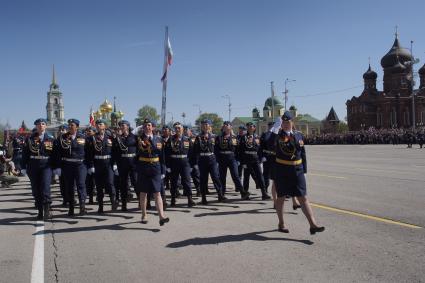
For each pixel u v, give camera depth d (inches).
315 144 3206.2
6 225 335.6
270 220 326.6
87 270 219.3
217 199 447.5
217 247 254.4
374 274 200.7
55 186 611.2
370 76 3531.0
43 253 252.5
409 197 410.3
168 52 918.4
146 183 320.5
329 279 195.8
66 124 419.5
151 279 202.5
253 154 431.8
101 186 387.5
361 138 2677.2
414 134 2214.6
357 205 374.3
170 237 282.4
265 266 216.5
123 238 284.4
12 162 766.5
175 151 402.9
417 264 213.3
